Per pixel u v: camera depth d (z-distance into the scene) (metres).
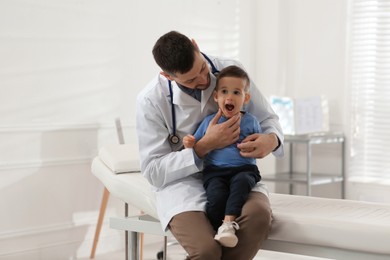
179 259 4.27
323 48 5.38
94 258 4.39
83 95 4.39
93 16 4.43
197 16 5.16
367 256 2.64
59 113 4.26
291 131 5.04
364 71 5.16
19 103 4.04
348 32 5.23
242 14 5.52
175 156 2.66
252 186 2.60
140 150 2.76
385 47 5.07
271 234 2.78
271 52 5.56
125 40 4.65
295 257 4.39
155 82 2.79
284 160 5.63
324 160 5.42
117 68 4.60
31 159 4.12
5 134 3.99
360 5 5.16
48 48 4.18
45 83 4.17
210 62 2.77
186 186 2.71
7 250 4.04
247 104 2.88
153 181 2.72
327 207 2.97
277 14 5.51
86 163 4.43
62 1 4.24
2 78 3.95
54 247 4.27
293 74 5.55
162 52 2.53
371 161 5.16
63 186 4.31
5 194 4.02
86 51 4.40
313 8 5.43
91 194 4.47
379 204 3.03
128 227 3.07
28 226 4.14
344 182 5.26
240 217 2.51
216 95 2.65
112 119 4.59
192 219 2.57
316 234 2.70
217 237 2.46
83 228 4.43
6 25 3.96
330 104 5.35
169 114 2.77
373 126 5.14
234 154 2.64
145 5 4.77
